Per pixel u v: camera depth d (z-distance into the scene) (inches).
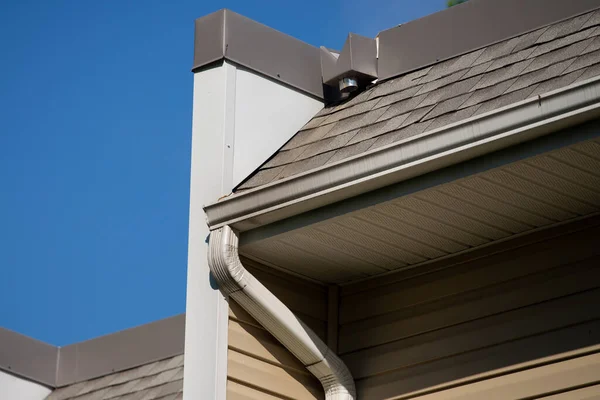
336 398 460.4
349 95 504.4
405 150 401.1
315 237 444.8
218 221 446.9
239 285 442.9
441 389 444.5
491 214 429.1
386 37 498.9
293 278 483.5
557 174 397.7
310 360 462.0
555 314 426.9
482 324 445.1
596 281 422.0
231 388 440.8
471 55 459.8
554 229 440.5
